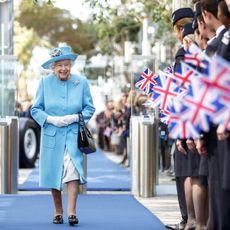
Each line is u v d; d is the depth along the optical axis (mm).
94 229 19344
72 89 20359
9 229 19219
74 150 19891
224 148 12938
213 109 10602
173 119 11188
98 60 57688
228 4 13188
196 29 16172
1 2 28266
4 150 27812
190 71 12305
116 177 37594
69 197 19875
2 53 28344
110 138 63969
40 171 20062
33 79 75312
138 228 19625
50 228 19406
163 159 28578
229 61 12602
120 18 54250
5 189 27844
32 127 44281
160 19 37750
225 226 13227
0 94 28078
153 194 27969
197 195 16812
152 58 28594
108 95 60062
